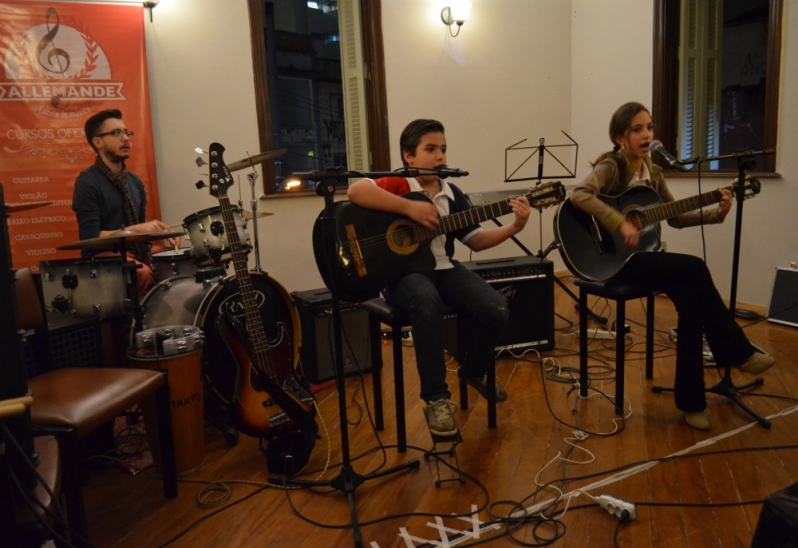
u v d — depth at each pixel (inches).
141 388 76.9
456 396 116.0
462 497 80.7
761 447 89.5
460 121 202.7
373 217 87.1
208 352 101.0
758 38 212.8
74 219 150.9
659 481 81.7
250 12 166.2
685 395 96.7
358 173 74.8
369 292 87.7
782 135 159.2
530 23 211.5
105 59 150.4
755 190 100.7
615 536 69.7
